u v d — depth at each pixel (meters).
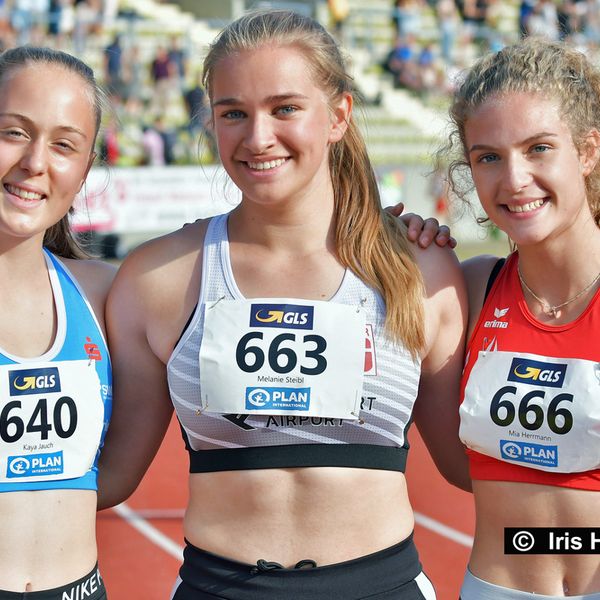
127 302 2.73
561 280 2.66
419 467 6.67
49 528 2.51
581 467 2.52
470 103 2.65
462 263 2.98
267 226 2.65
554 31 17.50
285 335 2.56
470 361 2.76
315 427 2.55
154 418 2.84
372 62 19.61
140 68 16.31
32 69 2.54
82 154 2.60
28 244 2.64
